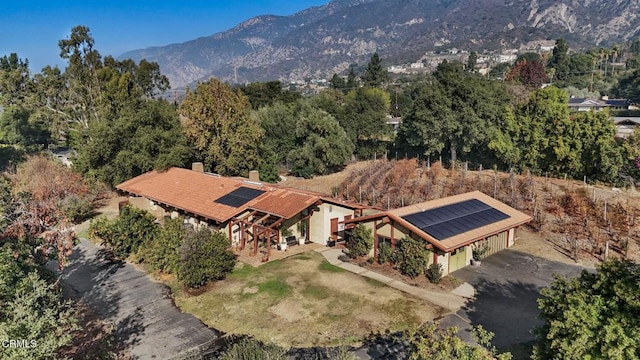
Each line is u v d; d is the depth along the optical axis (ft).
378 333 49.60
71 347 47.62
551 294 37.01
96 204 116.98
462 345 30.27
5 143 189.78
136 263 74.79
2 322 32.91
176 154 118.01
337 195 120.06
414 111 136.98
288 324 52.34
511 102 144.77
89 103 155.43
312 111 155.33
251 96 228.43
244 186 90.84
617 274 33.99
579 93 287.69
